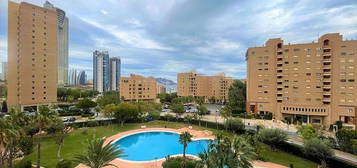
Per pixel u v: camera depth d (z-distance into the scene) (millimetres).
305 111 62344
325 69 60938
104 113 56250
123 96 104562
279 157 32688
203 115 72750
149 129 53875
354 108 56344
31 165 24422
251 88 73312
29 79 68750
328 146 29234
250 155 18250
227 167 17703
